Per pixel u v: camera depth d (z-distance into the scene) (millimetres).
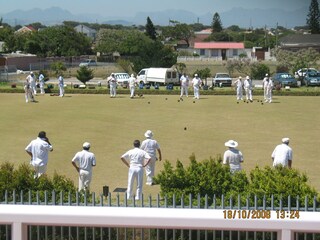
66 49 103688
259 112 35500
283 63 67875
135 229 10219
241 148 23828
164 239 10328
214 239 9820
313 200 9742
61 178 12242
